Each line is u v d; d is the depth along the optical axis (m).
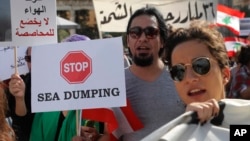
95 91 2.80
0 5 3.52
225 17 10.37
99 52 2.79
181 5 7.58
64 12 27.53
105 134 3.00
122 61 2.77
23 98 3.67
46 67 2.90
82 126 3.18
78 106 2.83
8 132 2.18
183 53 1.90
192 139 1.65
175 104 2.96
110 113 2.90
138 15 3.12
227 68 1.94
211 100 1.72
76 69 2.83
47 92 2.90
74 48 2.84
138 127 2.91
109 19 7.42
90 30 27.08
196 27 1.96
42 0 3.52
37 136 3.44
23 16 3.53
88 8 27.28
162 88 2.99
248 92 3.54
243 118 1.71
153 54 3.06
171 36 2.00
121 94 2.77
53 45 2.89
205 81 1.87
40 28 3.54
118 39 2.77
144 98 2.98
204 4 7.68
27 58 4.11
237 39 9.91
